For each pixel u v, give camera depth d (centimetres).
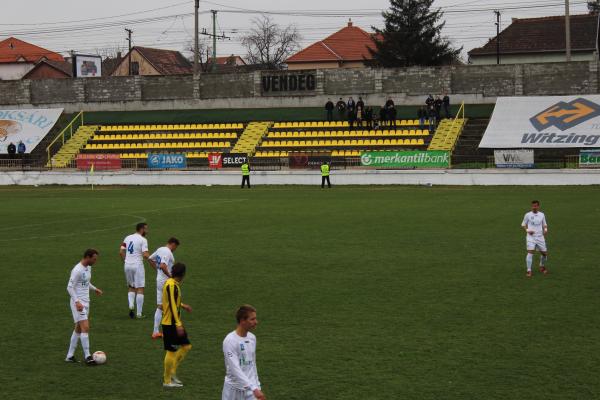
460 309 2608
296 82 10900
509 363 2005
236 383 1444
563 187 7150
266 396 1792
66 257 3850
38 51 19062
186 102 11375
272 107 11019
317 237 4319
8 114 10900
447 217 5103
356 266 3438
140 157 9206
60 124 10994
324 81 10794
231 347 1450
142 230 2664
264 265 3503
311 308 2661
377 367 1995
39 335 2394
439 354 2097
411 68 10475
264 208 5906
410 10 13112
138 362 2102
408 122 9462
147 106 11531
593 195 6344
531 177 7400
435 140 8881
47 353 2197
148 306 2816
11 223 5238
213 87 11281
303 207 5916
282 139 9662
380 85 10581
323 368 1995
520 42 12800
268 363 2045
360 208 5762
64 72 16588
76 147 10081
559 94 9925
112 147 9944
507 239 4131
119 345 2278
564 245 3881
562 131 8300
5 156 10131
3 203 6725
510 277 3144
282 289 2981
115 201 6750
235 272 3347
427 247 3912
